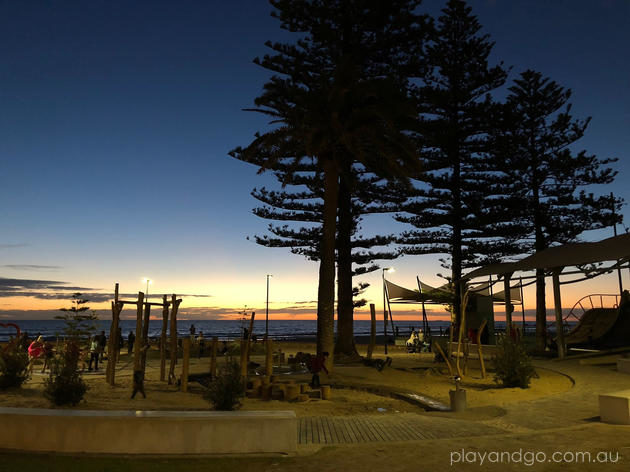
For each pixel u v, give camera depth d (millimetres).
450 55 34562
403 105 18734
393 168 19531
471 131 34062
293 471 6199
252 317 15953
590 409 11234
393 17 26172
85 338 15703
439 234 33750
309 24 26078
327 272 20031
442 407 12547
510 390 15055
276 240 29891
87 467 6246
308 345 39125
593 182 33625
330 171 20562
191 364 23516
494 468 6238
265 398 14344
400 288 34469
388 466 6391
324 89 19844
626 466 6203
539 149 34656
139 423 6996
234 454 6992
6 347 15828
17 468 6148
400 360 26234
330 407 13258
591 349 26828
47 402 11938
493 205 33406
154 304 18516
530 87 34938
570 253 24703
